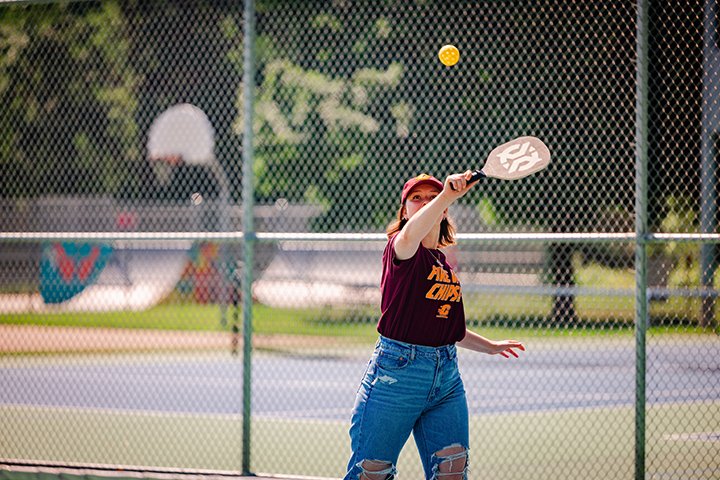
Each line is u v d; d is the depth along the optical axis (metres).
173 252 44.59
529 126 25.61
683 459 18.38
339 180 41.19
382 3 31.44
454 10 28.42
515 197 31.78
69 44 34.88
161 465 18.44
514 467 18.14
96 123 41.09
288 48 38.31
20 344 37.75
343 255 45.06
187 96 39.09
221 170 38.91
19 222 41.34
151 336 39.03
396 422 11.59
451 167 31.70
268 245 44.91
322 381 29.70
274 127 41.78
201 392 27.91
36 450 19.70
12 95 32.97
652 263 34.59
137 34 36.09
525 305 33.66
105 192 43.28
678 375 26.73
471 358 32.50
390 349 11.57
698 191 25.28
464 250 38.84
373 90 36.28
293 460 19.11
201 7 33.97
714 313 25.03
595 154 28.59
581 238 15.17
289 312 43.53
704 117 20.95
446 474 11.77
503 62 25.97
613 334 29.42
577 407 24.75
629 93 27.56
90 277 32.56
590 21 27.36
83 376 31.02
